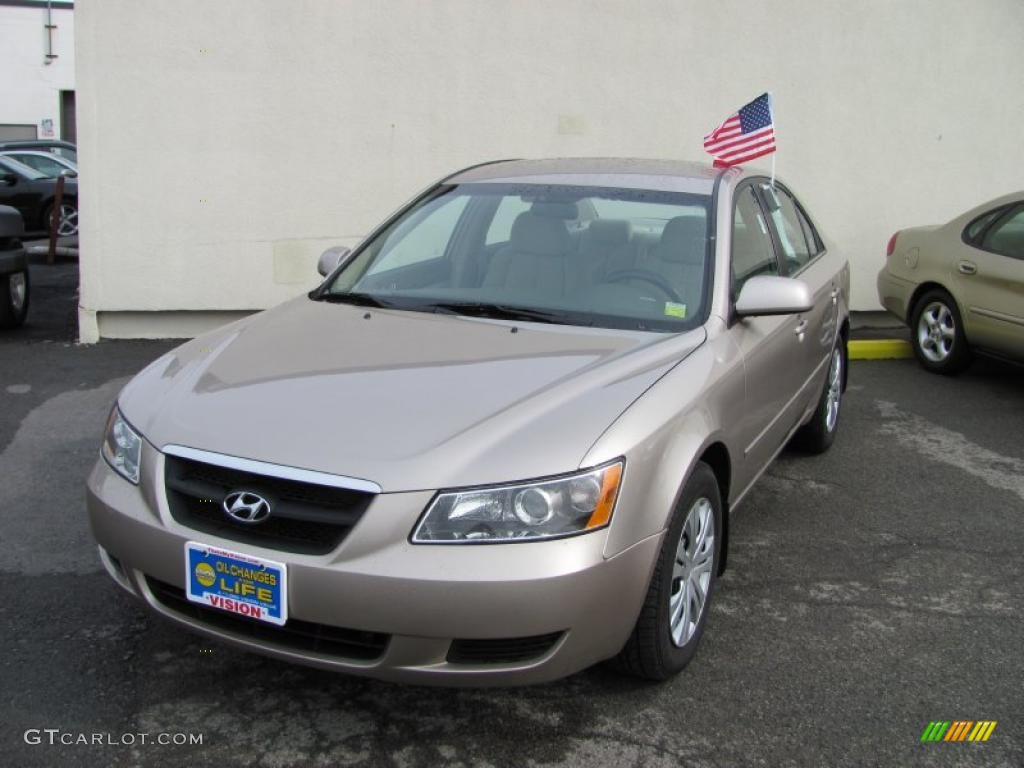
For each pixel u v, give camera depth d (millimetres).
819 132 8516
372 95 7922
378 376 3141
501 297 3854
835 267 5621
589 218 4098
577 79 8148
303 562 2664
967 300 7211
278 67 7754
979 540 4586
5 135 30719
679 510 3070
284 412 2943
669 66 8227
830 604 3912
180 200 7824
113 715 3051
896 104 8539
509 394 2982
